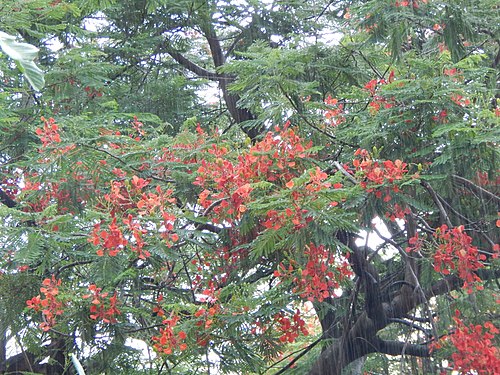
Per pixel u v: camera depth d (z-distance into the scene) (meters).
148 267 7.79
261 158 6.04
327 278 6.40
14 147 8.67
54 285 6.63
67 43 10.04
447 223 6.44
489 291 7.23
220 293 6.48
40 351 8.08
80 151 6.57
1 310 7.20
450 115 6.28
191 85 10.88
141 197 6.42
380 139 6.54
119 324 6.92
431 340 7.58
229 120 11.29
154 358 7.21
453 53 7.33
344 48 8.15
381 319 7.93
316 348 9.66
